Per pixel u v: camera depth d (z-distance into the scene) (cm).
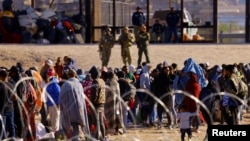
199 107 3906
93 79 4094
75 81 3775
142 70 5022
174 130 4641
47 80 4372
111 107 4300
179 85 4344
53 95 4056
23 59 7575
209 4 9288
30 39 8819
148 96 4872
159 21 9219
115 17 9400
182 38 9212
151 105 4847
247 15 9400
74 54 7788
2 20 8806
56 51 7856
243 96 4241
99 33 9281
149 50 8019
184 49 8144
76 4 9281
